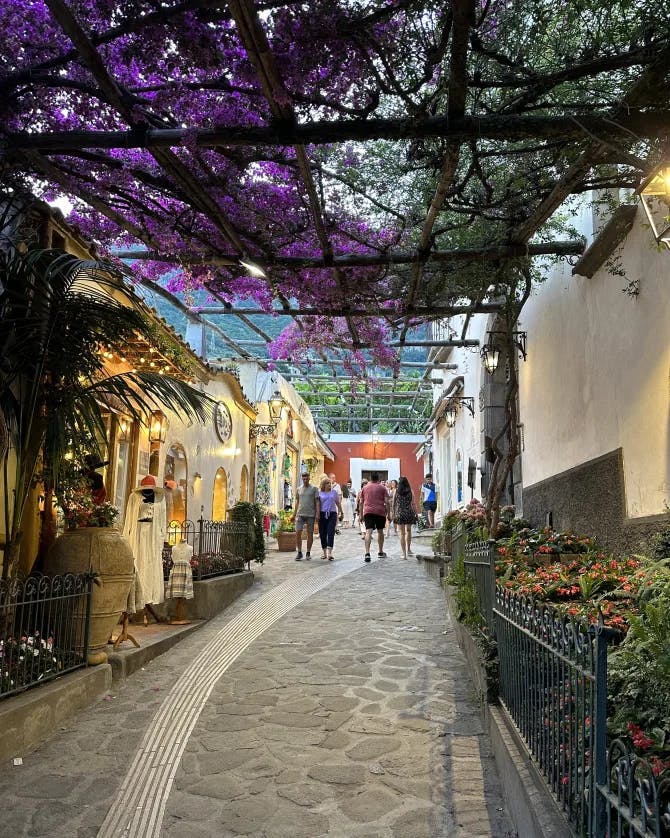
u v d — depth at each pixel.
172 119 4.53
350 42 3.85
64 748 4.30
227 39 3.95
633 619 3.20
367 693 5.29
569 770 2.47
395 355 10.46
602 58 3.82
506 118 4.19
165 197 5.95
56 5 3.32
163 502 7.57
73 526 6.15
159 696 5.38
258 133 4.30
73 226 6.66
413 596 9.84
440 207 5.38
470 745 4.22
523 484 11.80
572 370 8.64
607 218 7.14
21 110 4.73
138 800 3.59
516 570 6.59
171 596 7.95
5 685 4.42
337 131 4.25
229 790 3.70
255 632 7.70
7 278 5.47
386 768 3.92
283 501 22.06
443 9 3.46
